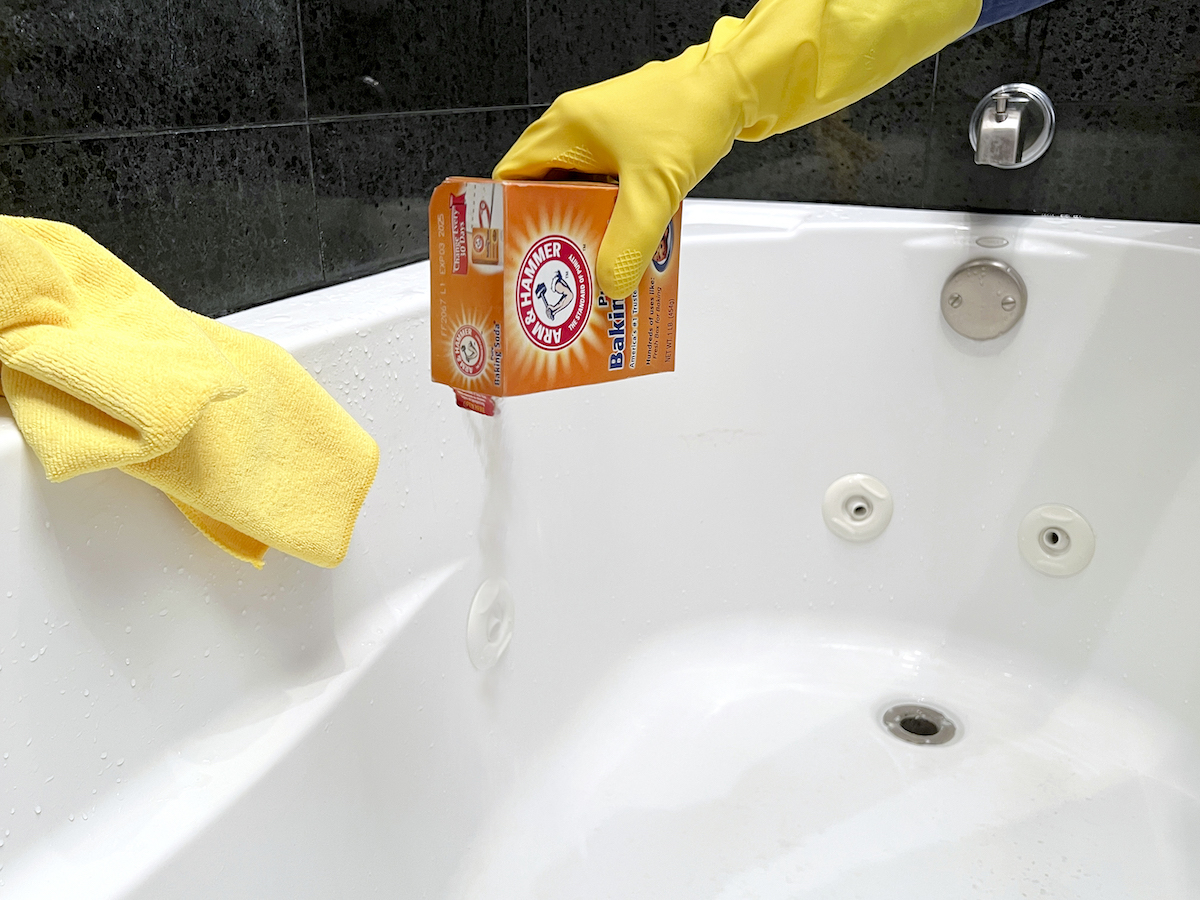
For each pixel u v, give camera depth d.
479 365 0.54
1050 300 1.02
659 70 0.56
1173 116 1.04
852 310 1.09
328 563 0.58
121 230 0.69
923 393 1.09
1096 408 1.01
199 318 0.55
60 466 0.43
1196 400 0.95
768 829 0.89
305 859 0.60
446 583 0.77
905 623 1.15
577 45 1.21
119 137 0.68
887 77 0.62
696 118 0.54
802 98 0.60
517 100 1.13
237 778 0.55
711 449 1.11
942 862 0.85
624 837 0.88
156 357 0.46
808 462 1.13
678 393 1.08
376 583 0.70
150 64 0.69
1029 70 1.09
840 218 1.12
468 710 0.81
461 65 1.03
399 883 0.71
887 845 0.87
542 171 0.57
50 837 0.47
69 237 0.49
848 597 1.16
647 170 0.54
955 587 1.12
